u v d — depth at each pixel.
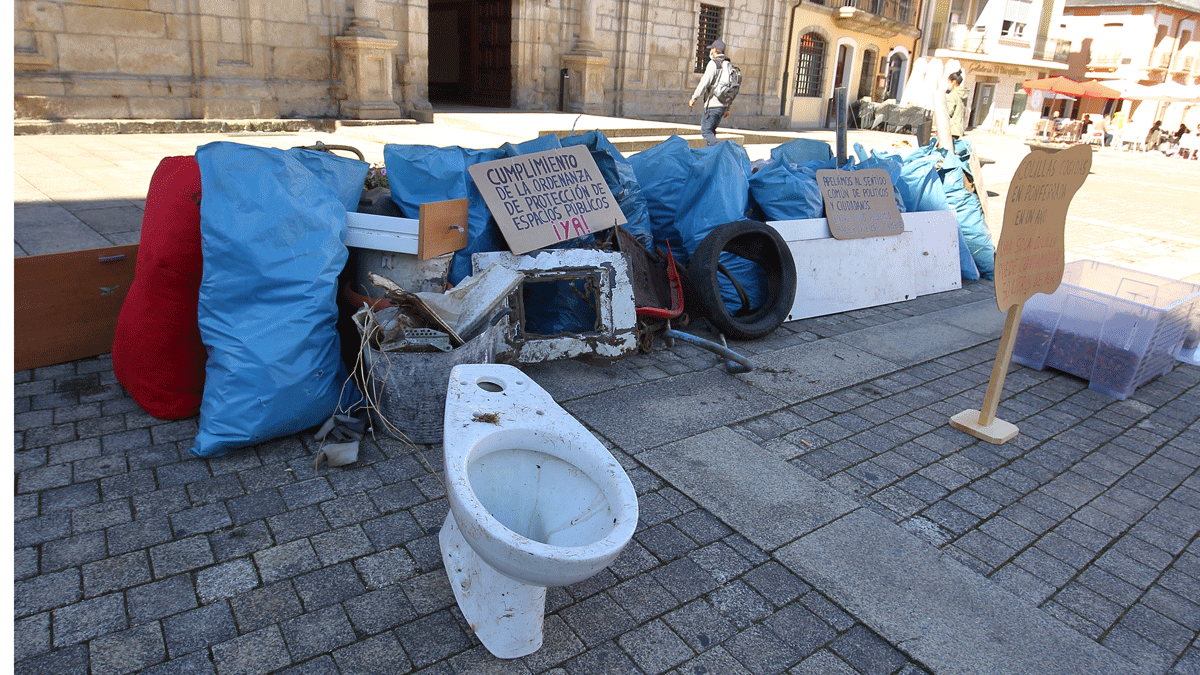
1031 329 4.84
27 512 2.62
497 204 3.96
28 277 3.61
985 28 30.06
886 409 4.07
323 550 2.57
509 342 3.79
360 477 3.01
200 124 10.68
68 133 9.65
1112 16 37.53
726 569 2.64
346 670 2.10
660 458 3.33
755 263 5.21
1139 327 4.32
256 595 2.35
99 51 9.89
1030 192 3.37
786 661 2.26
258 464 3.04
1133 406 4.37
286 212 3.12
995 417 3.97
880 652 2.32
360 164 3.71
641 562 2.64
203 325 3.07
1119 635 2.46
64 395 3.47
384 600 2.37
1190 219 11.62
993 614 2.50
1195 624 2.54
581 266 3.99
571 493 2.29
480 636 2.21
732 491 3.11
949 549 2.85
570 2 15.25
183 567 2.43
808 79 23.09
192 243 3.15
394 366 3.09
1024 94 33.38
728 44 18.92
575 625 2.34
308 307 3.12
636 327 4.24
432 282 3.66
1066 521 3.10
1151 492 3.38
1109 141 30.77
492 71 15.77
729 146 5.36
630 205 4.87
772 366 4.52
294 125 11.48
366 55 12.04
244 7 10.88
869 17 22.59
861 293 5.82
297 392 3.08
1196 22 38.03
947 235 6.57
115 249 3.86
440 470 3.11
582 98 15.43
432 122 12.77
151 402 3.28
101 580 2.35
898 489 3.24
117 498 2.75
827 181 5.62
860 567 2.69
